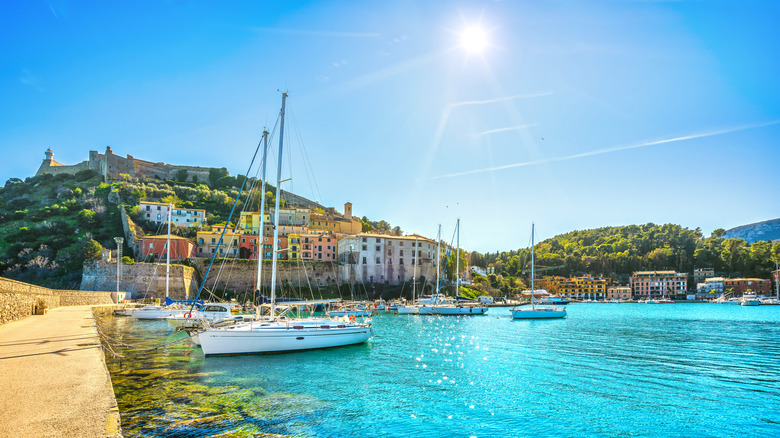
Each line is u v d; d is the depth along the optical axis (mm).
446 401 19797
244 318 34719
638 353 33719
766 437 16266
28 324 30734
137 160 174125
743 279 183375
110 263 86250
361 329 34062
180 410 17312
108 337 36688
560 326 57344
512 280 170250
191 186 173000
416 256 113688
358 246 113000
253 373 24172
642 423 17516
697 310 117500
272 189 156625
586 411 18797
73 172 172750
